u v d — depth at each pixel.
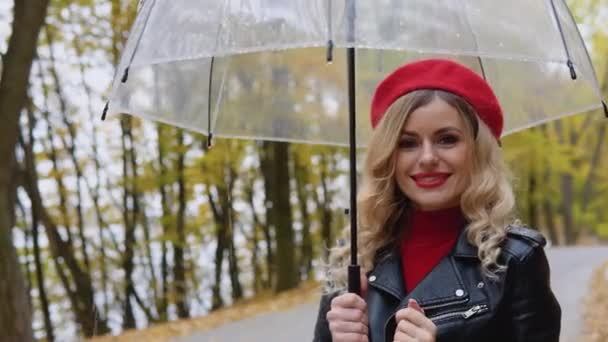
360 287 2.38
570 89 2.79
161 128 15.60
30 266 18.64
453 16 2.23
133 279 18.22
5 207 8.09
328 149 16.80
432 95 2.30
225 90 3.24
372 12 2.19
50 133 16.48
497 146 2.34
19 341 7.97
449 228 2.34
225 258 19.84
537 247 2.15
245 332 10.66
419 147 2.34
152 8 2.56
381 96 2.40
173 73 2.91
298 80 3.41
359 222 2.52
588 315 9.35
